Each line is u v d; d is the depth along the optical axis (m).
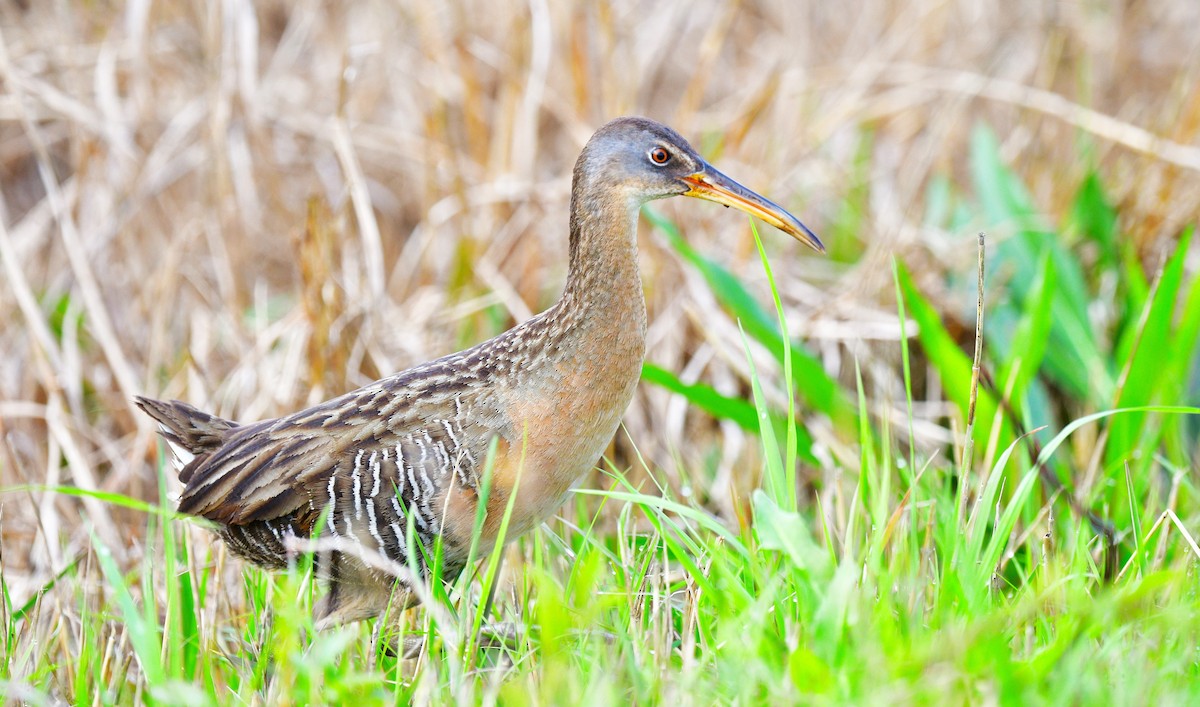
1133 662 5.80
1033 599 6.04
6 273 12.20
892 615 6.16
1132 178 12.55
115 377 11.91
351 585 7.59
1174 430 9.86
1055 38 13.69
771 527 6.09
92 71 13.49
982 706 5.46
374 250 10.94
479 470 7.31
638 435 11.02
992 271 11.66
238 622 8.04
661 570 7.74
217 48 12.25
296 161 13.55
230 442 7.74
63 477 11.07
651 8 14.95
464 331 12.03
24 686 6.23
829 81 13.83
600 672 5.84
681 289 11.77
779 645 5.91
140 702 7.00
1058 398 11.30
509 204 12.60
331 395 10.66
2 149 14.11
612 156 7.55
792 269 12.50
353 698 5.99
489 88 13.76
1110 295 11.74
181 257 12.48
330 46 13.88
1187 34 15.12
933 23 14.30
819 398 10.00
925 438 10.59
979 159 12.15
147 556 6.74
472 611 7.32
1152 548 7.68
